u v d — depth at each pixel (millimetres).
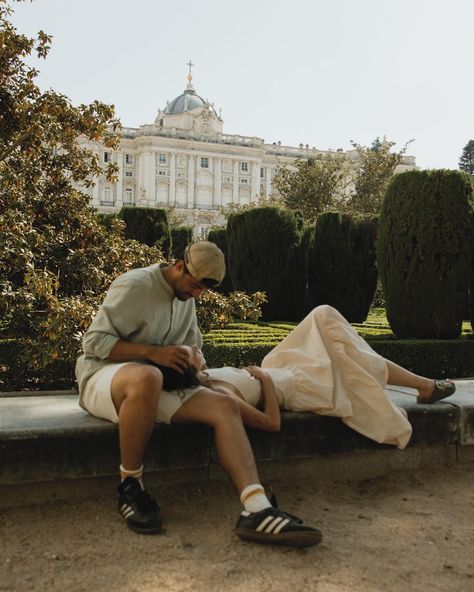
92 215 7789
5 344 6020
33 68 7879
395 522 2535
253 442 2838
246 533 2221
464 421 3330
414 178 7203
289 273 12305
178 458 2740
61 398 3312
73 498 2602
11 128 7762
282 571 2033
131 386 2320
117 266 7250
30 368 6117
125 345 2490
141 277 2586
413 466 3270
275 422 2752
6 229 5875
